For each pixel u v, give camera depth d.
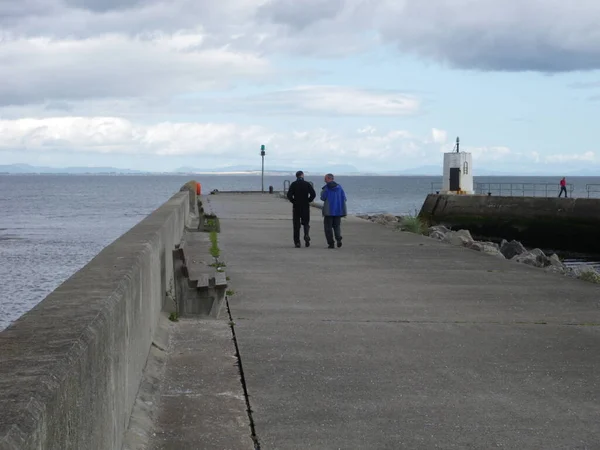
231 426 5.57
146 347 6.84
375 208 98.25
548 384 6.68
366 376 6.89
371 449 5.15
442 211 52.47
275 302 10.52
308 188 17.75
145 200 120.62
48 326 3.62
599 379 6.86
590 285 12.16
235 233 21.42
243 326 8.92
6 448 2.17
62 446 2.87
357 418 5.77
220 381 6.69
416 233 23.38
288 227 23.66
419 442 5.29
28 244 42.75
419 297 10.98
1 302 23.53
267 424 5.63
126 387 5.08
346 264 14.71
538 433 5.47
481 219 49.62
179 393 6.34
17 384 2.70
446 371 7.07
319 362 7.36
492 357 7.59
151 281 7.45
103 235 49.78
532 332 8.72
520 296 11.10
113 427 4.37
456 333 8.65
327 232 17.70
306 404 6.09
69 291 4.63
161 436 5.34
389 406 6.05
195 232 21.47
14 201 115.62
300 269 13.93
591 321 9.34
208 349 7.81
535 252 27.03
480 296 11.09
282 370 7.06
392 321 9.28
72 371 3.06
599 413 5.93
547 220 44.94
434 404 6.11
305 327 8.90
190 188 30.28
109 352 4.16
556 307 10.25
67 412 2.97
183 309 9.33
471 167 55.81
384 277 12.98
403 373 6.99
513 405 6.10
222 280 9.62
